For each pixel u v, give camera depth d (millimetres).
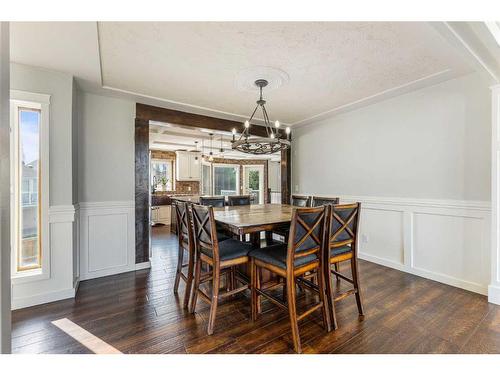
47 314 2113
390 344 1696
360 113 3617
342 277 2229
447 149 2701
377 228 3402
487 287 2414
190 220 2264
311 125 4449
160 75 2539
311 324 1949
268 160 9359
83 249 2900
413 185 3004
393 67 2385
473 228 2523
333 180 4043
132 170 3260
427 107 2863
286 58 2207
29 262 2326
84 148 2934
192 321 1998
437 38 1896
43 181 2332
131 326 1926
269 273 2451
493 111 2229
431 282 2760
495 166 2240
